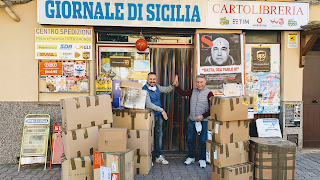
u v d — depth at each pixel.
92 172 3.25
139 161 3.73
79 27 4.27
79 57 4.29
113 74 4.59
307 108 4.88
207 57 4.51
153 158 4.29
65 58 4.26
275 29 4.54
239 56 4.55
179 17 4.38
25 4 4.21
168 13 4.36
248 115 3.42
